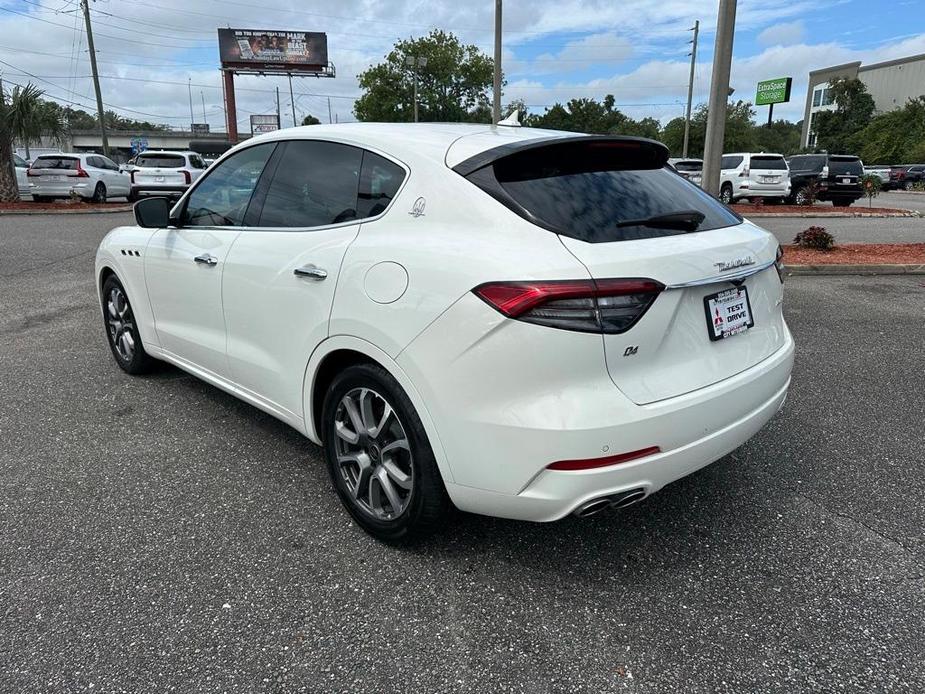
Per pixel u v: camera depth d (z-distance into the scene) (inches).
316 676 83.4
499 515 94.9
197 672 83.5
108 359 205.9
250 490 128.1
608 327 85.3
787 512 122.6
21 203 778.8
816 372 200.7
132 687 81.0
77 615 93.1
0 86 762.2
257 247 125.8
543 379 85.2
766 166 838.5
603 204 98.0
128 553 107.7
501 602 97.3
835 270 361.4
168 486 129.1
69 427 155.5
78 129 3280.0
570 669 85.0
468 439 90.7
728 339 103.0
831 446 150.3
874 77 2940.5
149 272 161.6
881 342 232.7
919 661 86.5
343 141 117.9
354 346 103.3
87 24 1240.2
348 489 114.0
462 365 89.0
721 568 105.7
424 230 98.5
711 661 86.5
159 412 164.9
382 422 104.3
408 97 2491.4
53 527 114.7
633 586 101.1
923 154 2145.7
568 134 110.3
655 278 88.5
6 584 99.4
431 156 103.5
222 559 106.6
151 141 3201.3
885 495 128.9
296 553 108.3
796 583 102.3
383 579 102.0
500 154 98.8
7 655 85.5
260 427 156.7
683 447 93.7
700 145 2038.6
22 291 306.5
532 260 86.0
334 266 106.9
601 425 85.2
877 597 99.1
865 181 813.2
